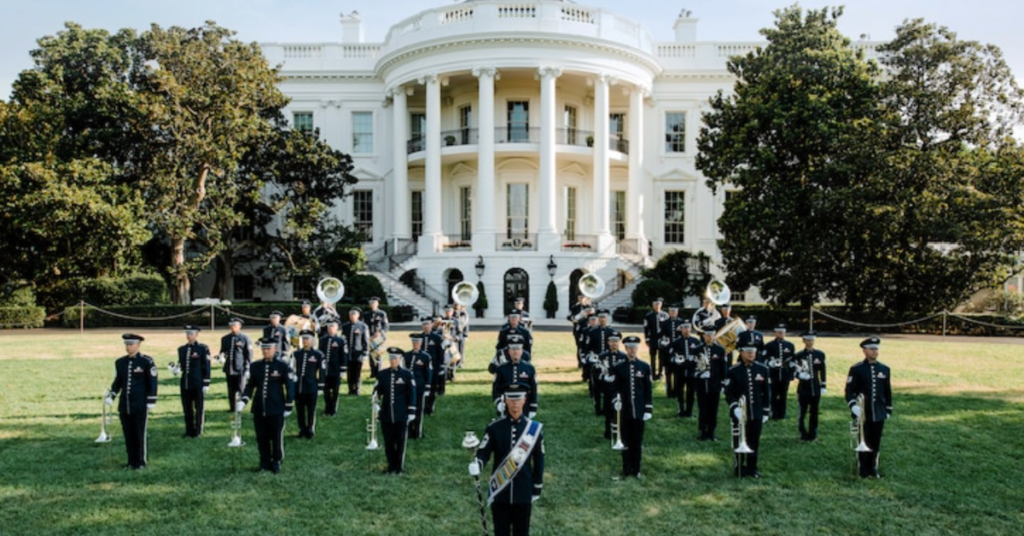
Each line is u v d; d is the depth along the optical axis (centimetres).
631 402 877
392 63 3544
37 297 3066
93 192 2747
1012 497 817
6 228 2848
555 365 1786
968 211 2455
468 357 1914
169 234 3025
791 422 1191
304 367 1062
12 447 1005
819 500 802
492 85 3306
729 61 3091
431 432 1104
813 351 1075
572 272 3309
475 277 3262
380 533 699
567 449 1003
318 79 3875
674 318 1546
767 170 2777
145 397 912
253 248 3716
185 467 913
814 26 2812
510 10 3344
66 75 3139
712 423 1068
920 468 923
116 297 2984
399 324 2905
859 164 2516
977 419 1194
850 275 2705
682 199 3884
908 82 2717
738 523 732
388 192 3869
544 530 708
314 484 848
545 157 3288
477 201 3612
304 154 3319
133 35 3222
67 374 1599
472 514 754
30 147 2880
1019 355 1966
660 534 700
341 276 3297
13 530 702
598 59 3359
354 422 1176
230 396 1227
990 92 2644
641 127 3569
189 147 2877
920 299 2706
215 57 3020
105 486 838
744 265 2886
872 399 895
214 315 2828
